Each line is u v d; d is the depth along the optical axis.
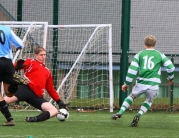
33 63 26.25
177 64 39.75
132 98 26.06
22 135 20.97
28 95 25.95
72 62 37.81
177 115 35.25
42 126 24.67
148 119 31.25
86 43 36.78
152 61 25.73
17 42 23.62
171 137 21.61
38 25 35.41
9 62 23.45
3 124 24.16
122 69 37.59
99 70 38.16
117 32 37.84
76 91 38.22
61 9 38.41
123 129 24.30
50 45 37.84
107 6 38.03
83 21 38.31
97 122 28.00
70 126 25.19
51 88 27.17
